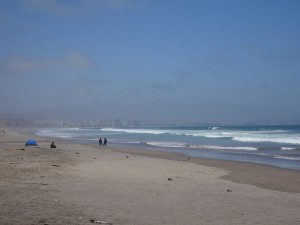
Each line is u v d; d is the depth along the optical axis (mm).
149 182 15594
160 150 40844
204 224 8750
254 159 30578
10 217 8367
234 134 79500
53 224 7918
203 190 13977
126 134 97250
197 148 43844
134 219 8867
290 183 17625
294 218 9758
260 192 14211
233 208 10750
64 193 11844
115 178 16562
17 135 81688
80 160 24719
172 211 9992
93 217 8766
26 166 19109
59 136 84812
